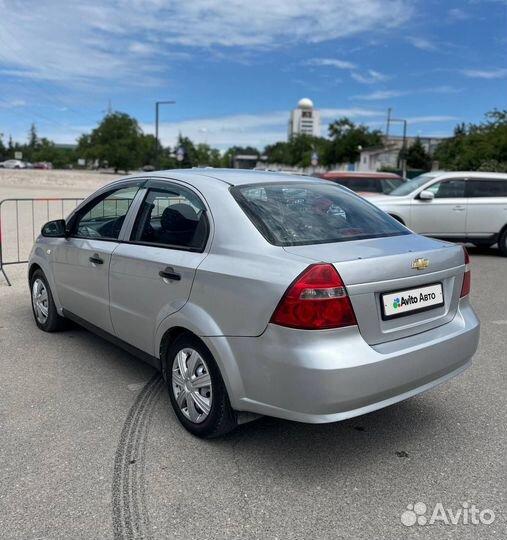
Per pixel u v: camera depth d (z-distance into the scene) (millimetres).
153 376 4469
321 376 2750
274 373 2875
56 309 5297
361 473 3102
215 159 103688
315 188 3955
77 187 36562
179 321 3387
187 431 3521
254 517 2695
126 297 3971
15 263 8594
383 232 3658
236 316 3039
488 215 11375
